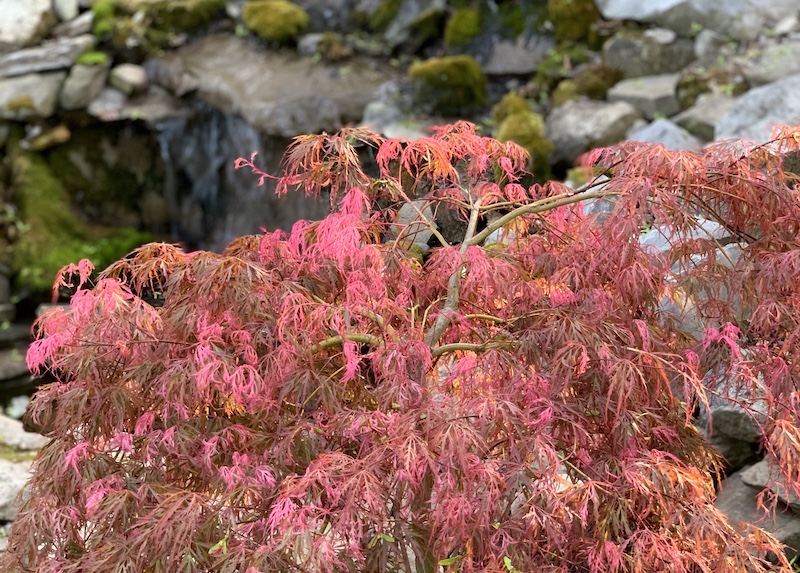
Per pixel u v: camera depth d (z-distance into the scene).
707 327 1.65
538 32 5.27
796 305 1.57
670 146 4.02
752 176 1.59
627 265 1.51
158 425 1.54
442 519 1.33
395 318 1.69
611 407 1.49
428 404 1.43
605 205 2.01
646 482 1.40
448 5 5.56
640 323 1.50
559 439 1.50
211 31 6.04
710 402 2.07
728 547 1.45
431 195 1.92
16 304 5.44
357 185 1.73
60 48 5.82
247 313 1.51
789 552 2.06
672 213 1.56
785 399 1.53
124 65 5.91
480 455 1.43
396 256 1.62
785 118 3.68
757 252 1.62
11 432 3.37
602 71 4.86
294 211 5.06
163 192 6.05
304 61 5.53
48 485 1.51
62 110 5.75
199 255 1.57
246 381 1.48
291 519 1.31
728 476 2.34
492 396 1.44
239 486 1.39
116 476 1.47
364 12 5.82
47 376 4.97
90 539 1.50
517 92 5.05
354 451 1.51
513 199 1.86
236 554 1.32
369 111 5.03
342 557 1.34
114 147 5.92
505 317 1.68
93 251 5.70
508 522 1.37
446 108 4.98
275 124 5.02
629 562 1.40
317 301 1.65
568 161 4.56
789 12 4.84
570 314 1.54
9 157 5.75
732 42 4.79
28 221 5.63
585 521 1.38
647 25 4.98
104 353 1.54
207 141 5.76
